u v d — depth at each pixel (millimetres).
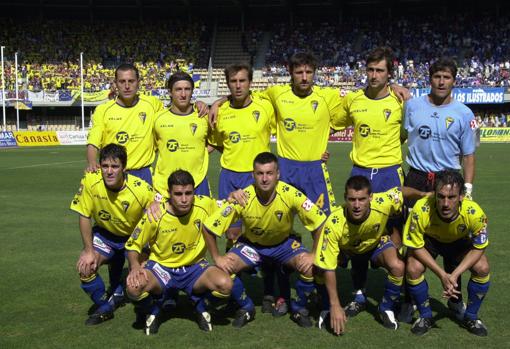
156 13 43906
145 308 4598
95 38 42406
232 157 5852
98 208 4965
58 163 20922
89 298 5375
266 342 4305
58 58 40719
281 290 5047
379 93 5555
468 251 4719
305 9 43438
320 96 5828
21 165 20047
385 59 5367
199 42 43375
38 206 10953
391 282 4648
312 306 5297
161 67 41688
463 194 4422
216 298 4738
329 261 4488
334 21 43938
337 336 4434
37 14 42406
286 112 5809
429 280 5934
